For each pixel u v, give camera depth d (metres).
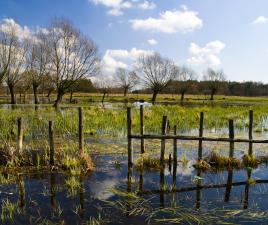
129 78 97.81
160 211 7.77
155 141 16.83
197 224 7.04
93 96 92.62
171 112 30.83
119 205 8.16
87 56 48.31
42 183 9.82
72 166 11.32
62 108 38.34
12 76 52.16
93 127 21.52
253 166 12.16
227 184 10.04
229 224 7.05
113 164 12.24
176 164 12.20
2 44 47.72
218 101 77.62
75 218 7.33
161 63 78.69
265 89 128.75
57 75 46.56
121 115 26.61
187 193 9.17
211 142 16.72
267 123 25.95
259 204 8.32
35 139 16.45
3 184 9.69
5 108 38.88
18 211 7.65
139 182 10.13
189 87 92.62
